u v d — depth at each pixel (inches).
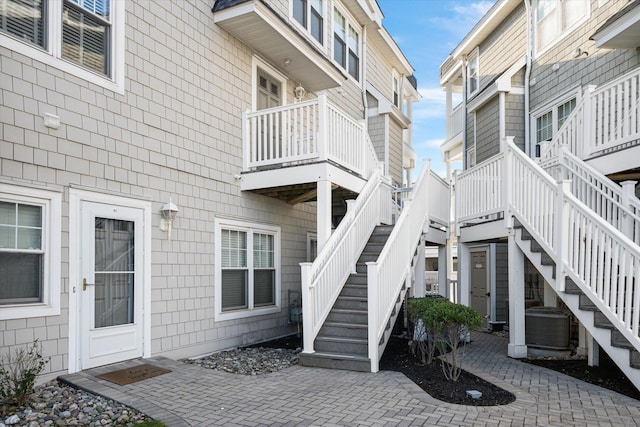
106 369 212.2
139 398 176.1
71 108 205.6
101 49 226.4
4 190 179.6
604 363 260.4
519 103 468.4
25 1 193.2
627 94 248.8
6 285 182.4
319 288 263.0
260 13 287.9
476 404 179.0
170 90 259.9
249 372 235.5
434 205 388.8
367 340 247.3
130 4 238.2
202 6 287.4
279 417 160.1
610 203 251.0
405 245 301.4
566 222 231.9
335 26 467.8
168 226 253.8
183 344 261.3
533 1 453.1
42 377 189.8
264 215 340.8
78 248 206.5
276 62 358.3
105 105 221.5
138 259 236.1
